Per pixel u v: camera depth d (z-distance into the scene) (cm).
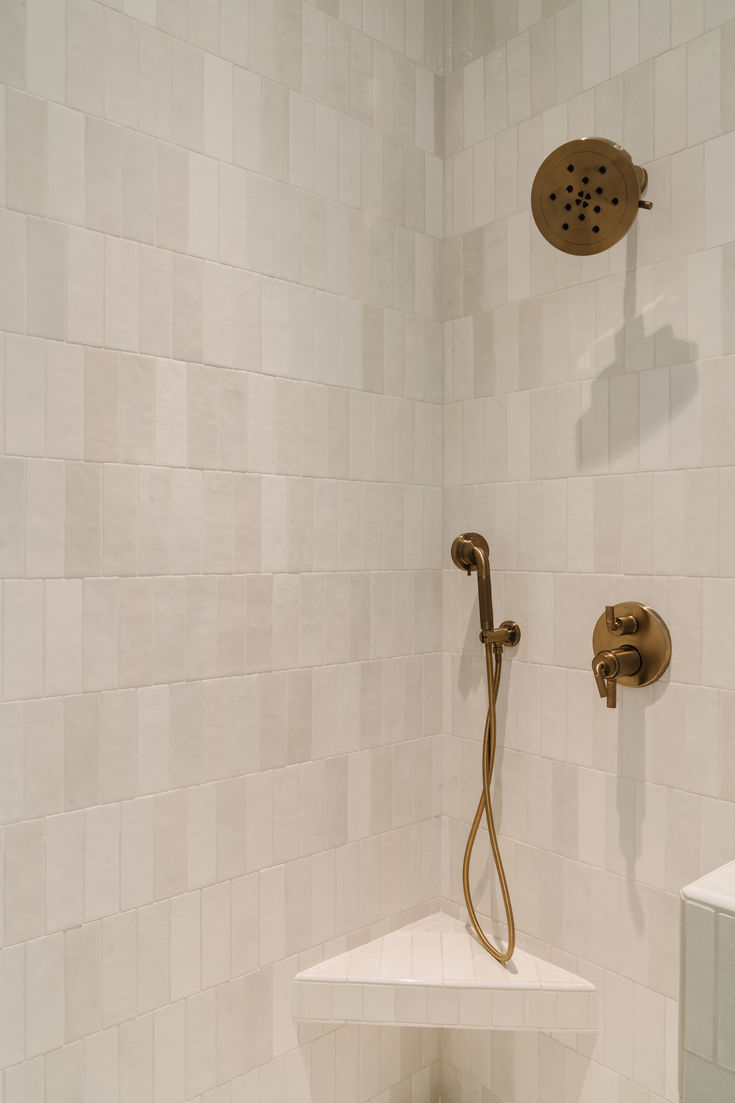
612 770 145
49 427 119
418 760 172
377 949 161
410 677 170
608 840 146
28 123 116
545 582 156
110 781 126
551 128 153
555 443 154
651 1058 139
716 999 86
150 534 130
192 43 134
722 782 130
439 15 173
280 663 147
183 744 135
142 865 130
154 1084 132
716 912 86
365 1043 163
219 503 138
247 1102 144
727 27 128
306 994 150
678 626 135
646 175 138
